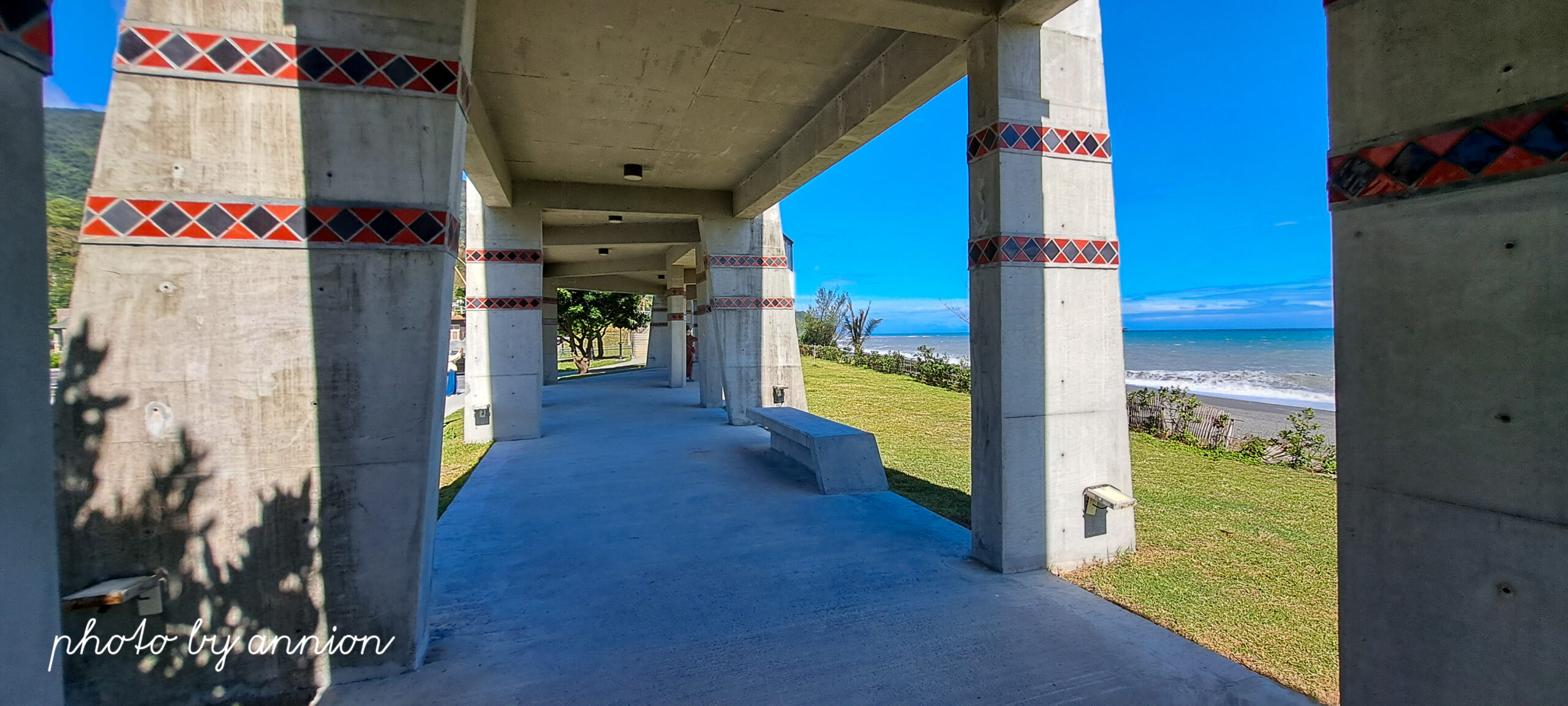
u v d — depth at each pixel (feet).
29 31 4.66
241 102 8.68
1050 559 12.55
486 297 27.50
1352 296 6.26
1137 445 26.50
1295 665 8.82
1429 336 5.70
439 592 11.59
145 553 8.30
